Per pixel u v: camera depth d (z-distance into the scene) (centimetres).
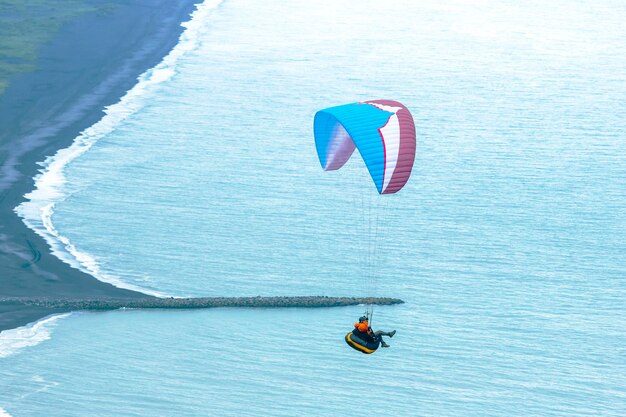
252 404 17862
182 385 18362
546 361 19938
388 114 15938
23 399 17625
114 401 17712
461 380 19038
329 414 17688
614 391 18962
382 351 19950
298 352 19738
